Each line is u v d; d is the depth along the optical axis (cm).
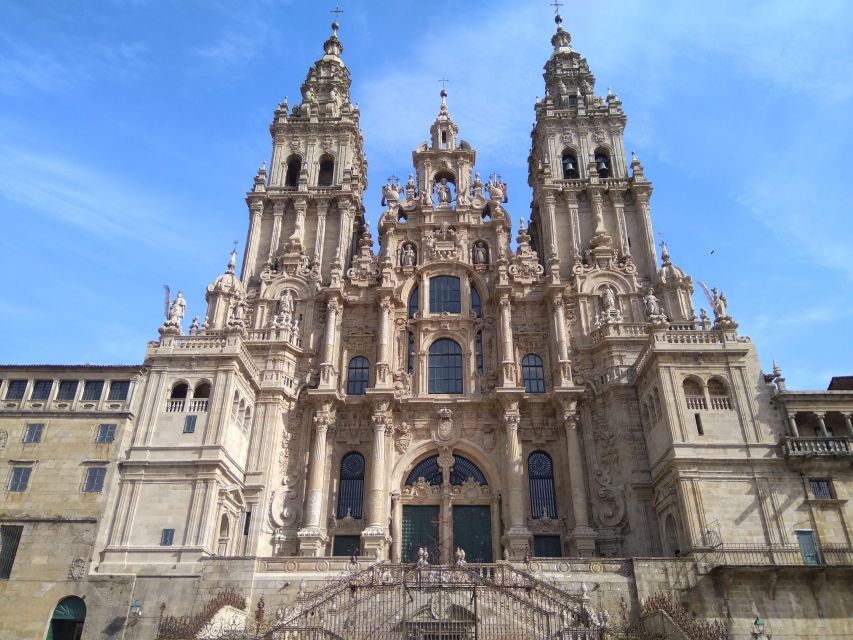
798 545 3353
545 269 5059
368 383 4691
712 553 3291
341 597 2833
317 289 4919
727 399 3766
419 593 2825
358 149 5994
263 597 3209
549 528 4134
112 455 3559
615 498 4091
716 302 4056
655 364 3903
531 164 6156
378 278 4994
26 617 3198
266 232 5288
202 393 3922
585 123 5653
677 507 3597
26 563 3309
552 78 6206
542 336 4772
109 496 3472
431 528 4244
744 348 3862
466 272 4981
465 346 4722
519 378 4562
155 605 3195
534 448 4412
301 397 4531
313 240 5247
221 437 3666
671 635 2781
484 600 2756
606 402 4375
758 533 3384
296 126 5725
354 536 4172
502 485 4238
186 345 3972
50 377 3784
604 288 4828
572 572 3209
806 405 3678
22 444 3584
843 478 3506
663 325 4112
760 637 2938
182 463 3572
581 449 4309
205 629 2777
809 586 3150
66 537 3362
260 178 5428
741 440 3625
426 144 5547
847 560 3319
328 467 4328
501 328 4644
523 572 2903
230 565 3281
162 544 3391
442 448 4400
